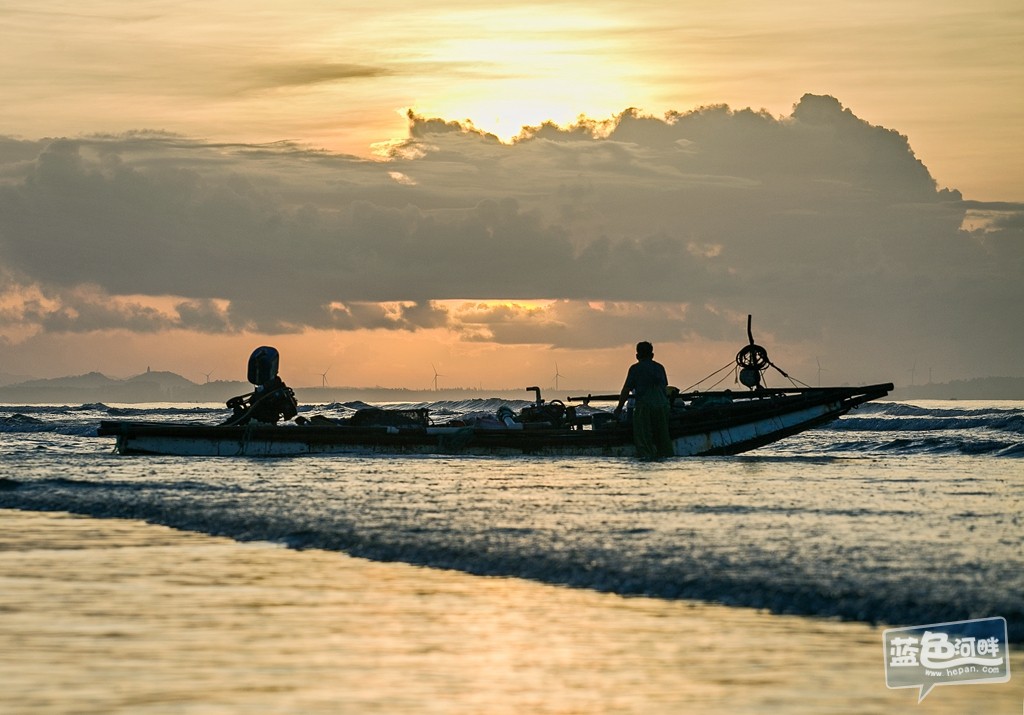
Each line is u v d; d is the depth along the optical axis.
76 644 14.05
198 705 11.58
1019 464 41.25
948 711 11.52
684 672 12.82
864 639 14.16
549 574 18.33
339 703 11.70
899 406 147.38
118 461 44.62
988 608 14.93
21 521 26.11
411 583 17.95
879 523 23.33
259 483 34.09
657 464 41.97
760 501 28.02
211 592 17.25
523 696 11.97
